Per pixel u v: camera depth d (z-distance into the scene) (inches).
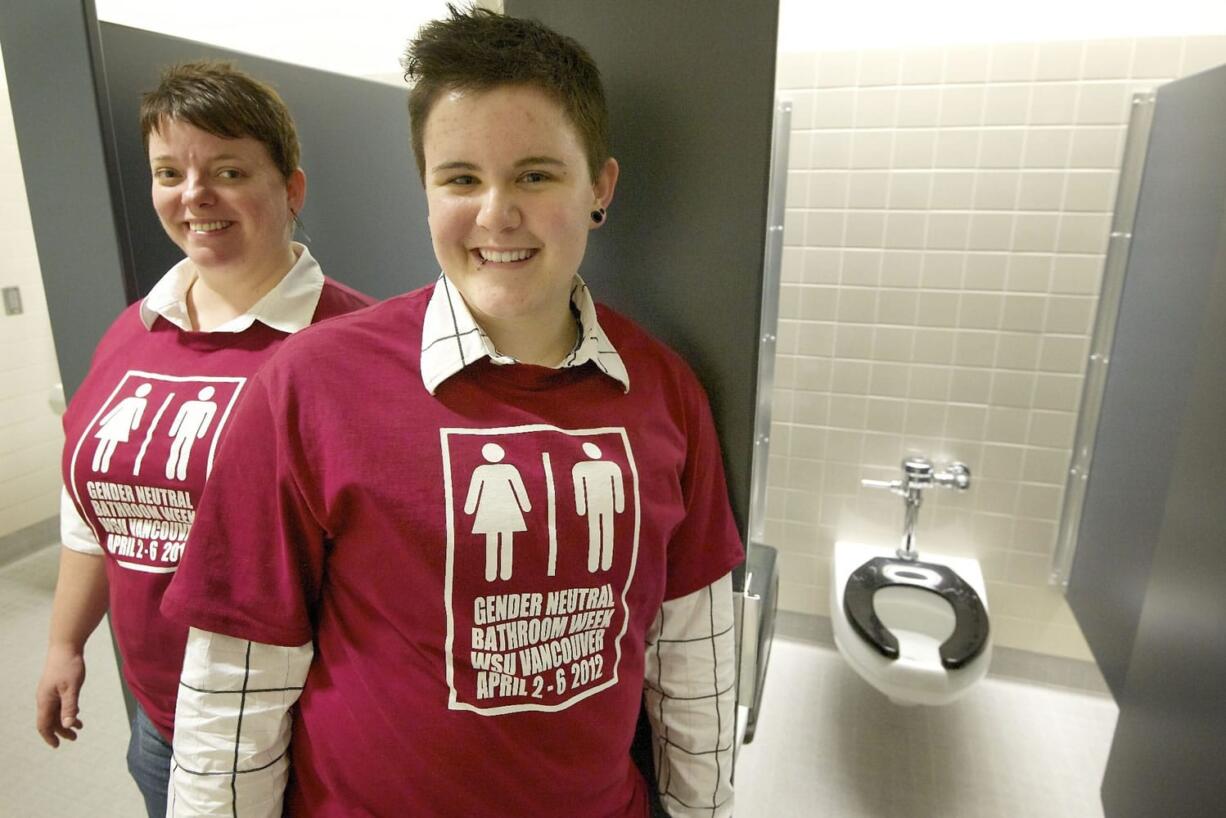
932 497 87.1
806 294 84.9
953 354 82.4
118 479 36.2
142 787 42.1
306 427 26.1
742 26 32.1
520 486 26.4
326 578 28.7
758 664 43.5
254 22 89.9
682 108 33.6
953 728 81.4
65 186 43.0
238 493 27.2
